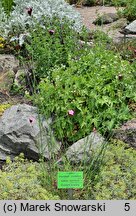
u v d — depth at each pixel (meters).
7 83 1.89
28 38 2.05
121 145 1.46
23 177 1.30
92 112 1.55
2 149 1.52
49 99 1.59
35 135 1.49
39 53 1.83
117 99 1.61
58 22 2.04
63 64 1.86
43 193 1.26
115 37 2.29
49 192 1.30
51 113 1.59
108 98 1.60
